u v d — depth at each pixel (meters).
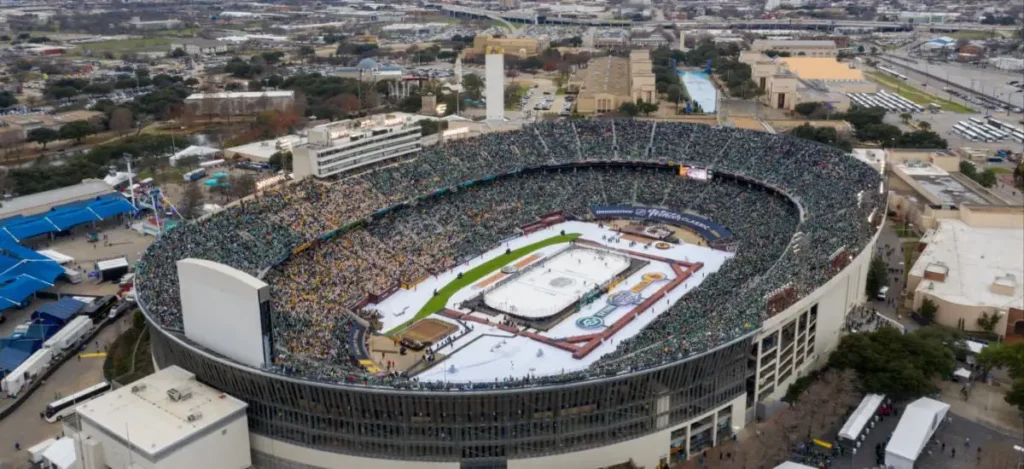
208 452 130.88
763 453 144.62
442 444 133.25
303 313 182.75
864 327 191.62
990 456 141.38
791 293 160.25
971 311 194.50
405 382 132.75
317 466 138.00
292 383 132.88
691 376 140.38
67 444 144.25
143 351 186.62
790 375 165.38
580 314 194.75
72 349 191.62
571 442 135.88
